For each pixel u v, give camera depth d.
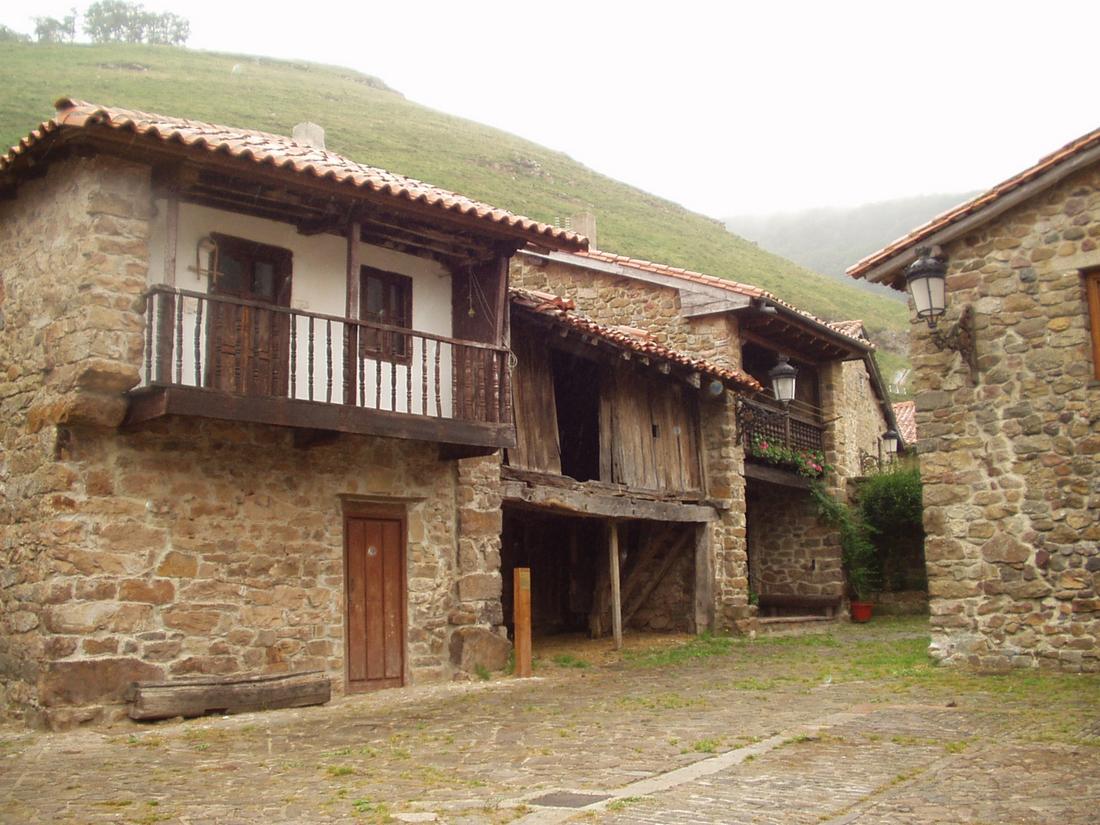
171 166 8.52
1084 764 5.88
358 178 8.95
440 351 10.66
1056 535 10.28
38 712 8.11
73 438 8.38
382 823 4.73
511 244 10.78
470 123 77.25
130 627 8.52
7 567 8.86
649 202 69.00
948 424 11.03
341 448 10.27
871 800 5.03
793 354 18.86
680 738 7.00
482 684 10.67
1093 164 10.38
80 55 60.78
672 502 15.05
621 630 14.59
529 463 12.59
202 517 9.09
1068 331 10.43
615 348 12.98
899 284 12.11
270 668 9.40
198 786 5.79
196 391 8.17
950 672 10.35
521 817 4.78
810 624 17.53
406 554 10.80
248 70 70.50
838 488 19.39
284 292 9.70
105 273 8.27
